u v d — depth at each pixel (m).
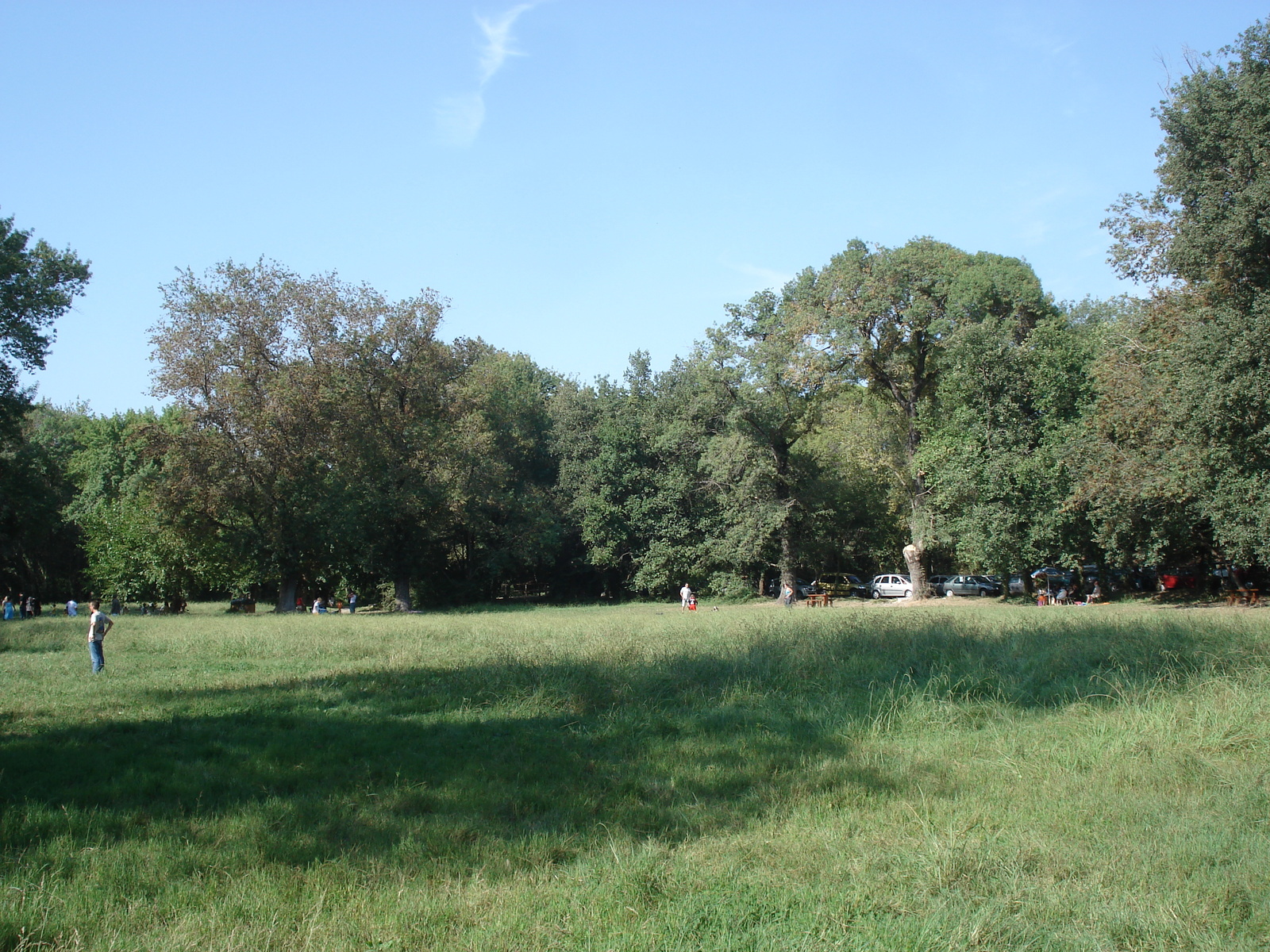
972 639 14.83
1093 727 9.70
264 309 44.12
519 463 60.31
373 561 48.59
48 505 49.22
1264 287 24.56
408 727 11.05
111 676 16.70
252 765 9.09
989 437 38.66
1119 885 5.71
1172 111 25.02
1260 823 6.70
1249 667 11.76
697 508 56.38
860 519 57.28
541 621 30.75
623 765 9.11
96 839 6.79
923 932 4.98
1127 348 30.83
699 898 5.58
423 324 47.28
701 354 48.88
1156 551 33.75
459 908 5.53
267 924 5.26
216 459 42.59
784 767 8.85
